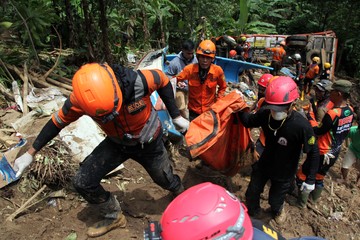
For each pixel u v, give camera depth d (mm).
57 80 5336
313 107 4055
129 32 6840
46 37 6469
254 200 3361
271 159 3035
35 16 5469
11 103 4535
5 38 6555
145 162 2822
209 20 10797
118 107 2094
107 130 2484
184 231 1142
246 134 3592
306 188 3109
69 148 3629
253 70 10164
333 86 3617
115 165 2746
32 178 3342
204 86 3979
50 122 2404
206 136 3305
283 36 11297
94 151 2732
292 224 3564
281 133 2824
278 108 2619
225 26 11961
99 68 2098
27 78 4844
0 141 3662
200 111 4109
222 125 3344
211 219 1133
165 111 4172
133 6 6695
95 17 6445
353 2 14031
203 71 3908
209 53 3707
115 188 3643
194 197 1201
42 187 3316
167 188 3086
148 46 8812
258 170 3225
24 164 2428
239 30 12078
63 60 5961
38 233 2900
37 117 4074
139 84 2363
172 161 4359
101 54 6348
